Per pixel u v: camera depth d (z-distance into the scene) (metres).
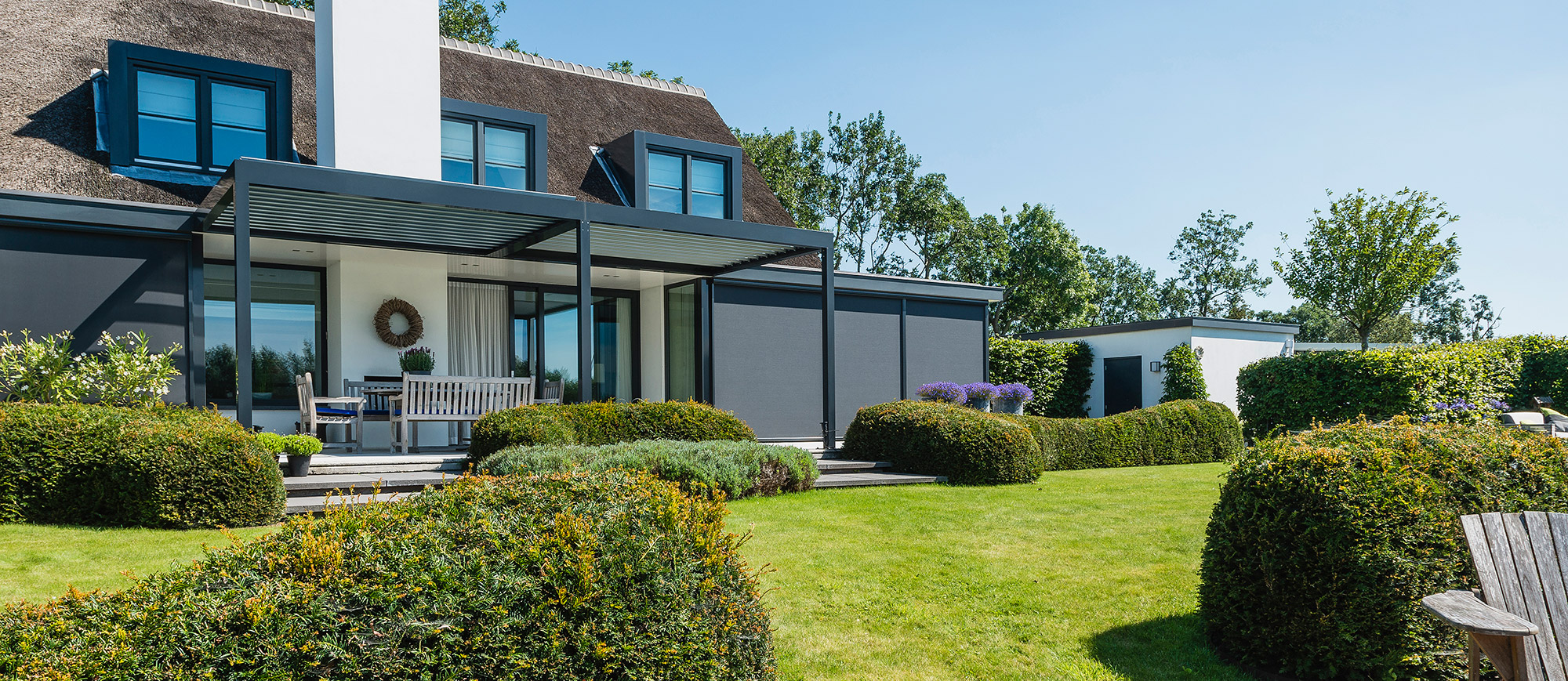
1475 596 3.03
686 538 2.98
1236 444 13.91
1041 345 21.84
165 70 10.34
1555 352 19.03
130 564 5.07
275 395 11.29
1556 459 3.91
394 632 2.38
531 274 13.29
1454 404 15.50
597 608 2.63
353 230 10.26
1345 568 3.64
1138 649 4.24
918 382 16.08
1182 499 8.48
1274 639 3.91
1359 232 19.44
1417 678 3.52
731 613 2.93
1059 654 4.18
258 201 8.76
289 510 6.95
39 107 10.09
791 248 12.03
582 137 14.48
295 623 2.32
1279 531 3.88
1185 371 20.05
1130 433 12.72
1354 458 3.87
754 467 8.37
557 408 9.20
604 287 14.89
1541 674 2.94
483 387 9.87
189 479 6.29
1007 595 5.08
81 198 8.98
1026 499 8.45
